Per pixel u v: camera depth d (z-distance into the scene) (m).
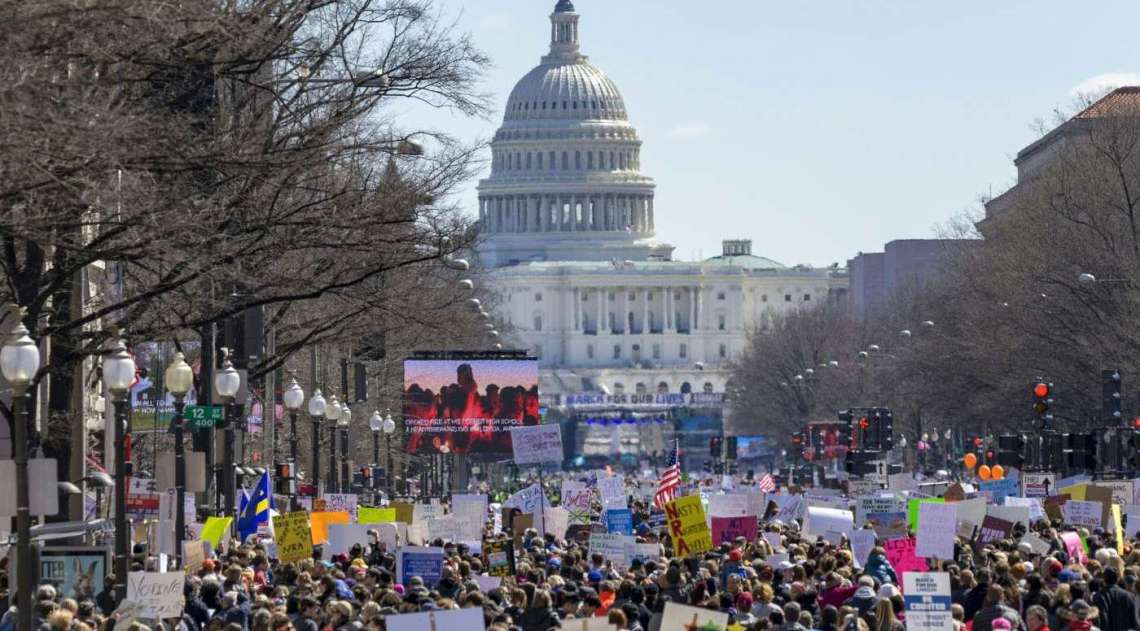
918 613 44.03
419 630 39.56
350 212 60.72
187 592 52.94
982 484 96.94
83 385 68.56
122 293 68.94
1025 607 48.03
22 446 40.53
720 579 58.28
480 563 60.84
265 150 53.34
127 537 49.47
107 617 44.66
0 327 54.94
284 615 41.22
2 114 40.41
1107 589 50.09
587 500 96.25
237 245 57.59
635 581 53.78
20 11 40.59
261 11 53.31
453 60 61.47
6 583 49.59
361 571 56.03
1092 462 101.94
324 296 91.62
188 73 53.09
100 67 48.47
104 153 43.25
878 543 64.19
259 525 72.38
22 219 44.97
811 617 45.88
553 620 45.88
